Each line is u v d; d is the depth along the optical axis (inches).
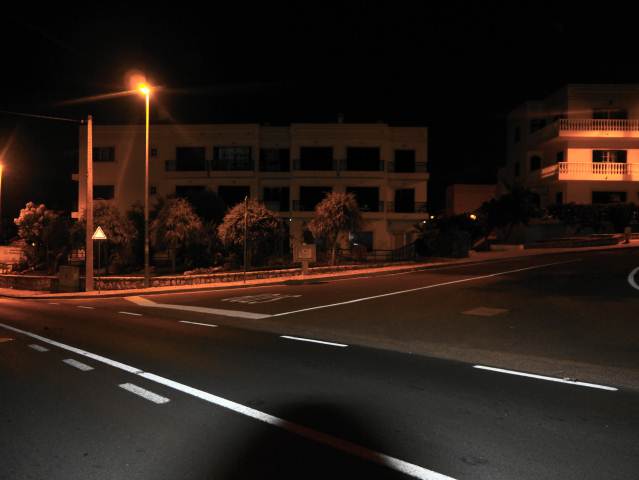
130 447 176.2
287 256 1298.0
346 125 1637.6
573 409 209.2
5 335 425.4
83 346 363.6
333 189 1617.9
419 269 1008.9
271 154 1695.4
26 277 1119.6
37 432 192.1
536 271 827.4
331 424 195.2
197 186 1670.8
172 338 388.2
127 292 839.7
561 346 329.4
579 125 1534.2
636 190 1535.4
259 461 162.7
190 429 192.2
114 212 1225.4
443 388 241.8
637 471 152.8
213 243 1207.6
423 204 1643.7
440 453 167.2
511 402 219.0
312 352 328.5
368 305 544.4
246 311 535.8
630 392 232.7
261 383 254.7
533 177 1726.1
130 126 1689.2
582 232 1483.8
